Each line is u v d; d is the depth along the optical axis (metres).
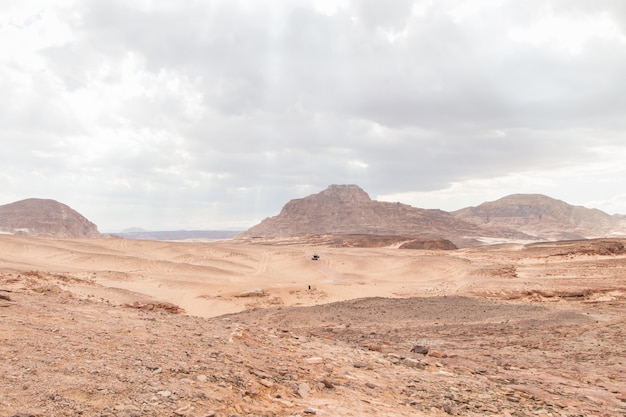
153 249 115.19
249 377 8.82
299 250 135.50
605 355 18.91
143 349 9.72
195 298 51.94
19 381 6.75
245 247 137.12
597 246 95.81
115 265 75.12
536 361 17.62
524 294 50.53
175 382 7.74
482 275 70.62
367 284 67.44
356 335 25.59
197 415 6.46
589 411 10.18
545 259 91.38
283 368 10.17
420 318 33.28
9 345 8.62
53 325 11.09
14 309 12.68
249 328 15.26
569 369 15.99
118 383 7.24
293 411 7.48
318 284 64.38
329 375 10.47
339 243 187.75
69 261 76.12
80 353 8.72
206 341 11.59
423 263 86.62
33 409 5.84
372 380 10.68
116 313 15.05
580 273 66.19
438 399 9.78
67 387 6.73
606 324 28.09
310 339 15.70
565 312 34.94
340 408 8.02
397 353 15.68
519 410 9.67
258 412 7.16
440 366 13.91
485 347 21.33
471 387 11.32
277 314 35.09
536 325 28.83
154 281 60.09
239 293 53.97
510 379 13.19
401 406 8.94
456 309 36.97
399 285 66.06
